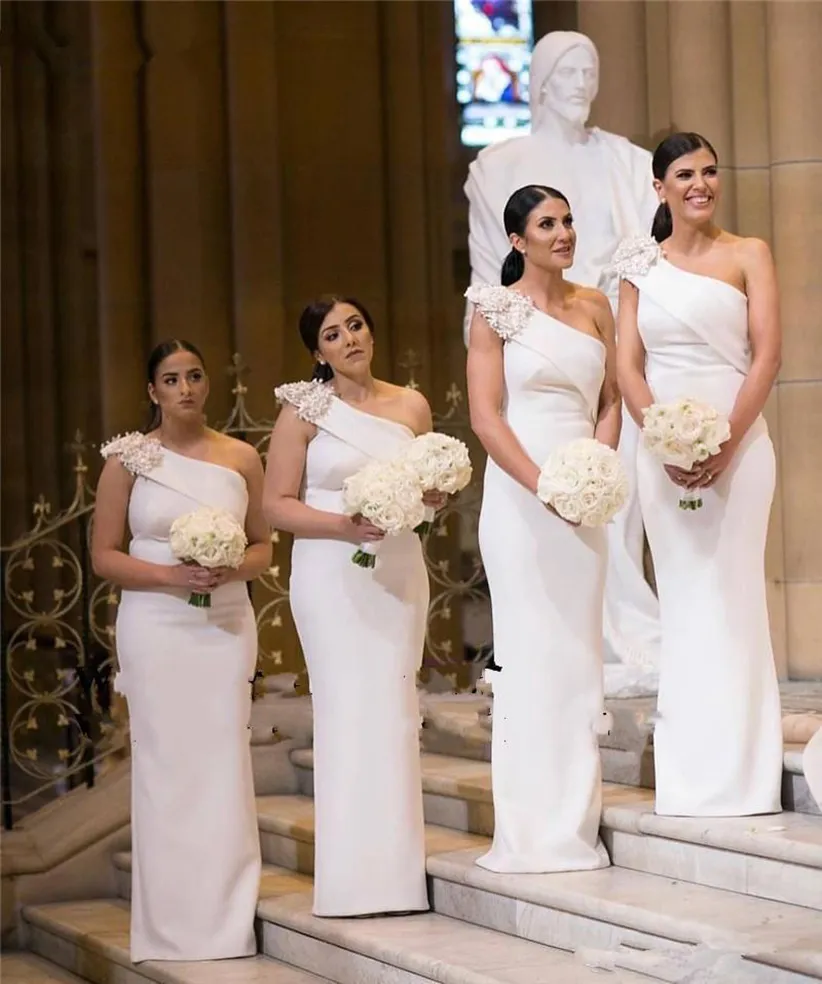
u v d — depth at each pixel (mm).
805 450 9266
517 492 6711
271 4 13016
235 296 12891
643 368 6898
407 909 7023
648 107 10125
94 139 12883
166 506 7398
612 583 8883
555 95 9383
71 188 14789
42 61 14789
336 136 13344
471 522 12812
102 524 7504
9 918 9227
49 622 9938
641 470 6816
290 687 10070
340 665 6969
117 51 12844
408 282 13547
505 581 6758
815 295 9242
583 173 9336
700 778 6676
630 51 10109
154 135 12812
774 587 9422
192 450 7555
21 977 8586
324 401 7004
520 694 6766
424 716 9008
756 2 9602
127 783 9617
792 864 6066
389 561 6949
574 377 6719
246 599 7543
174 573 7254
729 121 9656
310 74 13281
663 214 7004
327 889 7055
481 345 6762
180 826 7430
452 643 13195
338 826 7023
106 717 11016
